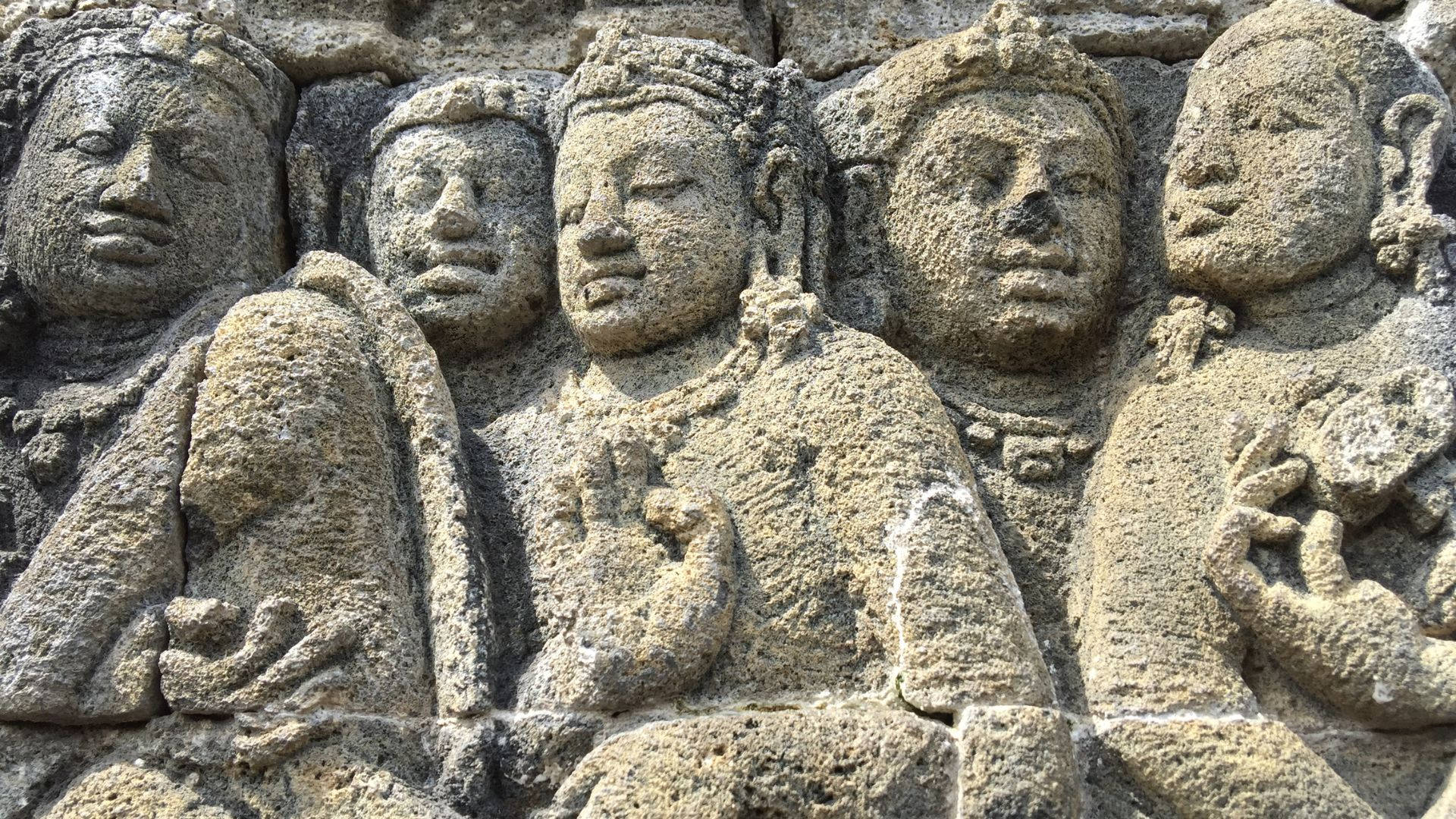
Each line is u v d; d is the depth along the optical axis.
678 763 1.42
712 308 1.83
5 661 1.54
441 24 2.33
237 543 1.62
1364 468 1.54
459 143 1.99
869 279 1.89
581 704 1.50
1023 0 2.21
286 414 1.63
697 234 1.82
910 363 1.72
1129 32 2.18
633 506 1.63
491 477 1.78
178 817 1.46
